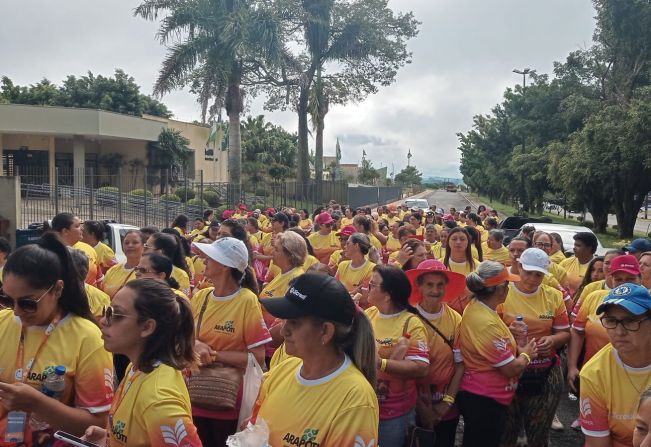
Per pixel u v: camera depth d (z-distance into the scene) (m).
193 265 7.40
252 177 49.69
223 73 25.83
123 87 47.12
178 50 25.92
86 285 4.52
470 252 7.16
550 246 8.55
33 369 2.93
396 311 4.19
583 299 5.82
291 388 2.58
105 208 24.39
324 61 37.19
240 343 4.27
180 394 2.59
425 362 4.02
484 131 61.47
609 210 35.56
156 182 34.91
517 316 4.91
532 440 5.02
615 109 27.44
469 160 88.75
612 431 3.20
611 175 28.83
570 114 33.69
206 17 25.84
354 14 35.78
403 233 10.26
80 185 24.72
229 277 4.35
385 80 39.28
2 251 5.61
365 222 10.61
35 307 2.88
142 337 2.62
